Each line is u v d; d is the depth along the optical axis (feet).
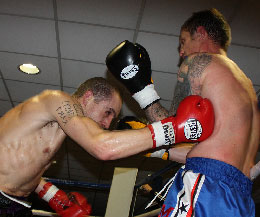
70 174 22.80
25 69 12.50
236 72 4.21
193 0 8.56
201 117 3.77
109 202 6.54
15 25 10.07
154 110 4.65
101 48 10.72
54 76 12.70
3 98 14.87
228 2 8.48
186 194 3.56
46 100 4.87
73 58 11.46
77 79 12.71
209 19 4.85
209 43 4.76
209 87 4.03
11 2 9.18
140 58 4.68
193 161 3.81
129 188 6.60
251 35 9.46
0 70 12.64
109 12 9.23
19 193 5.29
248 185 3.73
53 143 5.16
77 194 6.81
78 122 4.34
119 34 10.05
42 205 19.27
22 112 5.12
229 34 4.98
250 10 8.59
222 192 3.45
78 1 8.95
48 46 10.93
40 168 5.28
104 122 5.45
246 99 4.00
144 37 10.07
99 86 5.46
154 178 6.23
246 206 3.53
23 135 5.02
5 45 11.10
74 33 10.18
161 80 12.32
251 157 3.98
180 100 4.42
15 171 5.03
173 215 3.49
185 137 3.84
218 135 3.79
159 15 9.14
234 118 3.81
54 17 9.60
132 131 4.00
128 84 4.73
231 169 3.60
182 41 5.12
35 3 9.14
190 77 4.28
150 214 5.93
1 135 5.11
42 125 4.98
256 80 11.44
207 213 3.33
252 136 3.99
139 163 19.29
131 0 8.75
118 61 4.66
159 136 3.89
